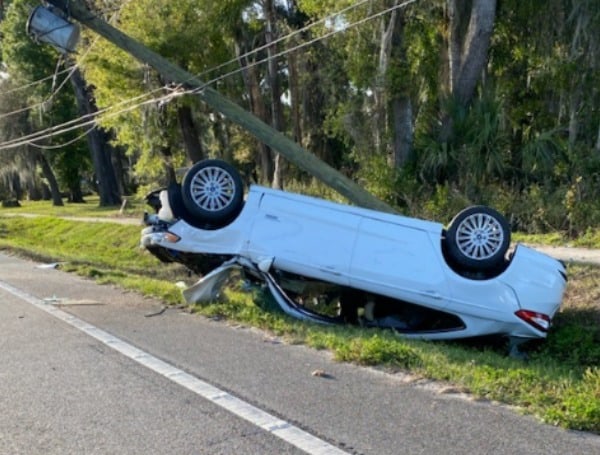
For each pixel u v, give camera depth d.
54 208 48.56
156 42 26.22
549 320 8.80
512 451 4.16
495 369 6.07
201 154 31.47
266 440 4.41
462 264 8.79
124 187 59.47
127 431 4.62
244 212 9.26
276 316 8.52
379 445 4.29
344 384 5.62
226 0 27.33
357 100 22.36
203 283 9.32
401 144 20.56
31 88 45.22
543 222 16.42
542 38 20.58
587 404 4.69
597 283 10.88
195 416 4.89
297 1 26.31
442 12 21.00
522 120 22.80
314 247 9.02
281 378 5.81
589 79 19.64
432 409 4.95
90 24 12.34
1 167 53.97
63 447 4.36
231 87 30.44
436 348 7.31
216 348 6.94
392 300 9.52
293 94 28.53
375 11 19.66
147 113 27.75
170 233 9.32
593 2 19.06
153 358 6.52
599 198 16.30
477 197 18.06
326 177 11.87
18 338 7.44
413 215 17.95
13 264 15.84
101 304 9.66
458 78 20.00
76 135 50.97
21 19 43.91
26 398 5.35
